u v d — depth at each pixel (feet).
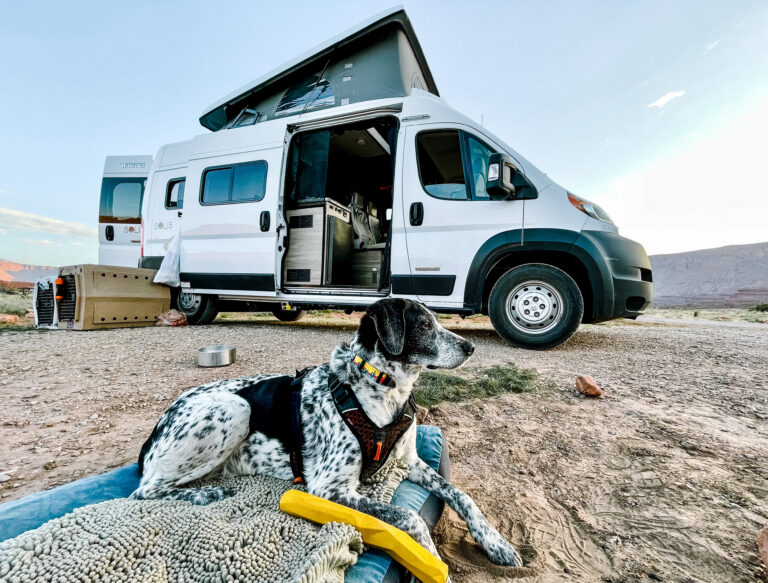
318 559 4.16
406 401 6.86
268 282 22.13
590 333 24.88
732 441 8.95
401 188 19.29
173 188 27.68
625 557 5.57
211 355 15.71
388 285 19.77
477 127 18.48
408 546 4.61
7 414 10.73
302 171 22.93
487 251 17.84
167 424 6.44
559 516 6.56
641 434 9.39
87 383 13.52
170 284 25.63
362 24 20.76
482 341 21.09
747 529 6.02
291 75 23.50
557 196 17.54
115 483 6.32
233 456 6.90
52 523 4.68
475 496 7.16
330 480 5.85
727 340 22.02
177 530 4.89
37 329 24.45
